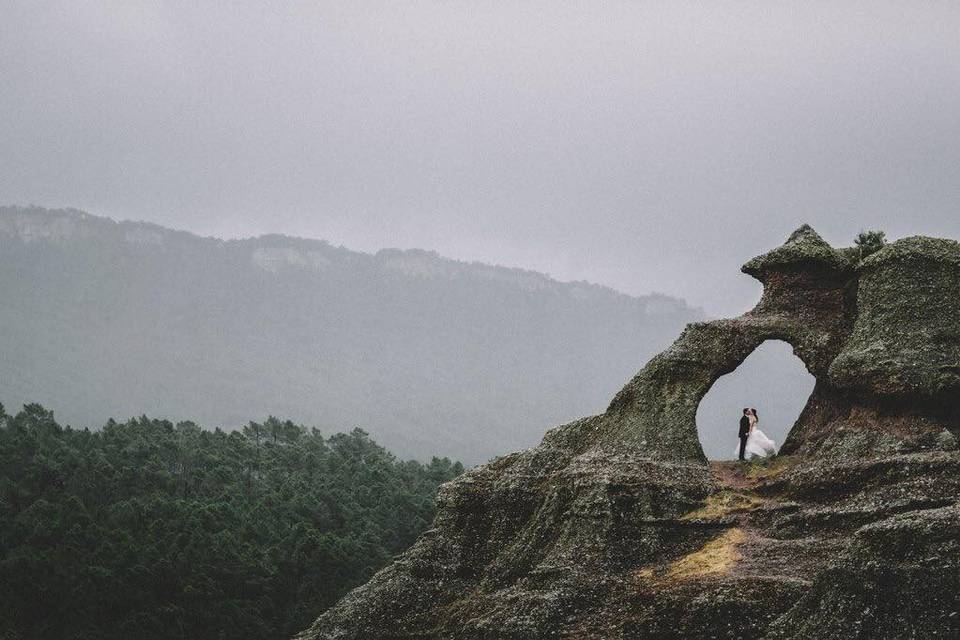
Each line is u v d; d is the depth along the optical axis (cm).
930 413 3428
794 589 2880
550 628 3266
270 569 7175
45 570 6762
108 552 6994
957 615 2402
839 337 3891
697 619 2961
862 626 2500
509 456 4253
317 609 6831
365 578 7162
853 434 3509
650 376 3941
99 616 6619
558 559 3462
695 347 3944
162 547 7212
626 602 3222
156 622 6475
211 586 6775
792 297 4041
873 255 3719
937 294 3569
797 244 4053
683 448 3778
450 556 3978
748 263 4162
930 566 2462
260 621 6700
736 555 3234
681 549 3422
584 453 3912
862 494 3241
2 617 6488
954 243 3656
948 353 3447
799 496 3412
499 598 3531
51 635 6488
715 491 3597
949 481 3119
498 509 4025
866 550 2572
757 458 3897
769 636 2688
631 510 3553
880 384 3469
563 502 3728
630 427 3869
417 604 3875
